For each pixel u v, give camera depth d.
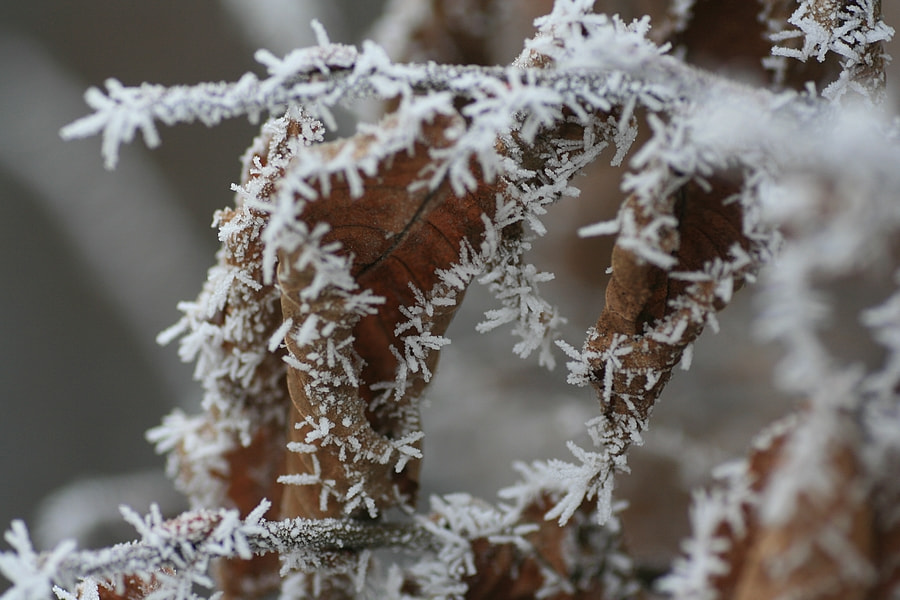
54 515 0.56
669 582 0.30
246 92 0.30
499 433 0.55
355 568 0.34
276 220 0.30
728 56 0.35
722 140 0.31
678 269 0.32
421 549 0.35
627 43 0.31
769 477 0.30
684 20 0.35
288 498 0.34
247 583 0.36
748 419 0.47
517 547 0.35
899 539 0.29
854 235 0.29
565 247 0.47
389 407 0.34
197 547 0.32
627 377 0.32
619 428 0.33
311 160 0.30
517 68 0.32
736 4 0.34
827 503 0.29
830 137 0.30
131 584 0.33
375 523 0.34
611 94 0.31
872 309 0.29
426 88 0.31
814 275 0.30
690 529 0.44
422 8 0.42
